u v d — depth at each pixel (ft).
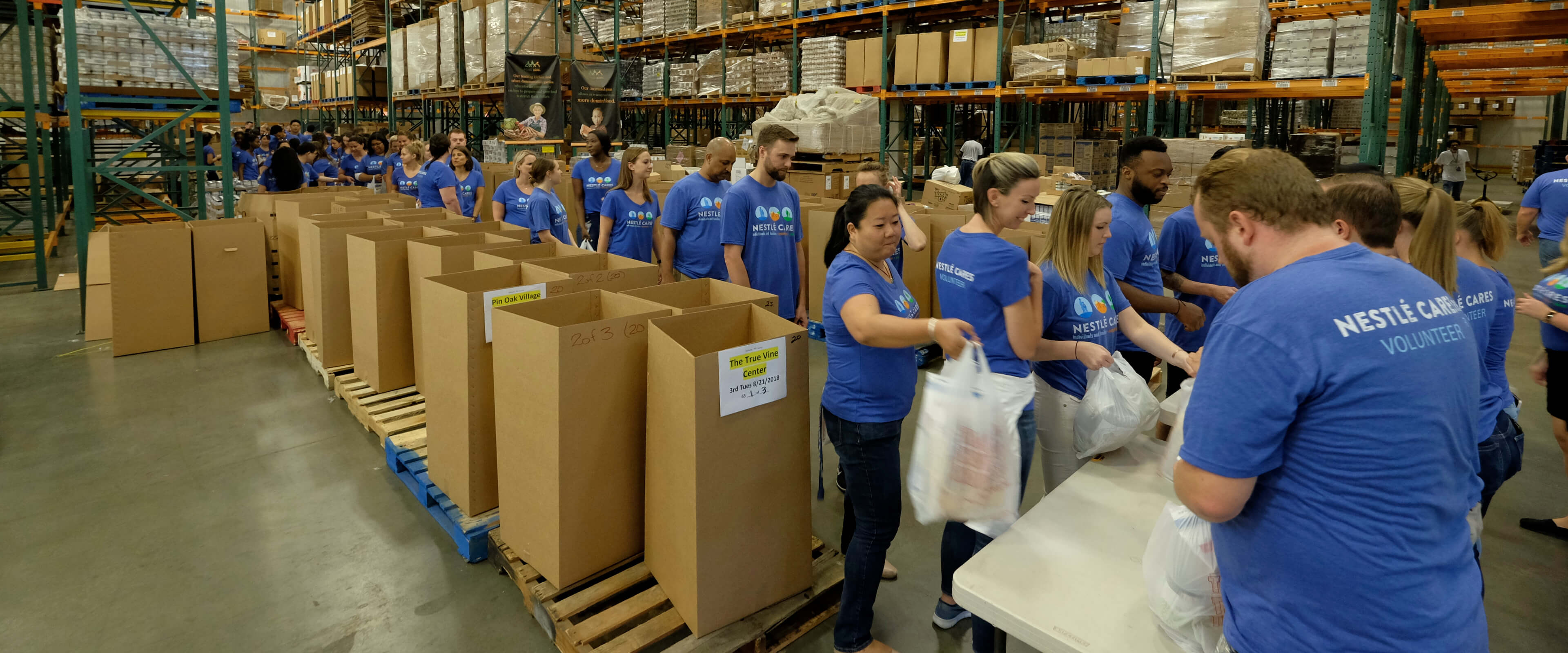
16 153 35.19
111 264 17.62
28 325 20.72
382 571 9.60
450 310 9.49
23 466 12.41
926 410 6.24
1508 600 9.12
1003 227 7.32
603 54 49.75
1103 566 5.41
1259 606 4.04
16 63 29.22
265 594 9.12
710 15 42.22
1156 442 7.57
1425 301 3.82
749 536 7.70
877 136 30.42
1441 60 39.55
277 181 25.31
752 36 44.65
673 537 7.73
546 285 9.80
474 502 9.80
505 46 39.88
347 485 11.85
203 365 17.43
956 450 6.04
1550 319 9.48
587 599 8.07
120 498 11.41
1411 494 3.65
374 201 21.35
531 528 8.48
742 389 7.25
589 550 8.30
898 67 34.71
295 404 15.19
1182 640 4.62
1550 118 72.49
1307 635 3.86
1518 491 11.83
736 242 12.17
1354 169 8.83
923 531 10.61
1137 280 10.12
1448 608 3.73
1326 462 3.71
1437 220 7.13
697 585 7.41
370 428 12.92
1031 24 34.55
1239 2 25.50
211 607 8.87
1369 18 23.90
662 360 7.37
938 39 33.32
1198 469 3.92
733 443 7.32
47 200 30.76
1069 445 8.09
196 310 19.02
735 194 12.16
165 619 8.66
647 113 55.62
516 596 9.12
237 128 50.24
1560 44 33.30
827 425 7.62
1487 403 7.79
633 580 8.37
